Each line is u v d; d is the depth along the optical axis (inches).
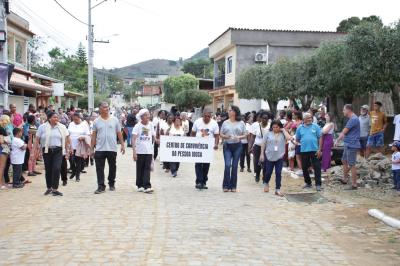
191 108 1905.8
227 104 1572.3
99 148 436.5
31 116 556.1
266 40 1393.9
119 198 409.7
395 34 564.4
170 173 593.0
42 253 250.2
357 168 510.3
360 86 666.8
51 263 233.8
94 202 390.0
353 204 394.6
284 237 294.5
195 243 272.1
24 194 429.1
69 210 357.4
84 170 601.0
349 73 648.4
